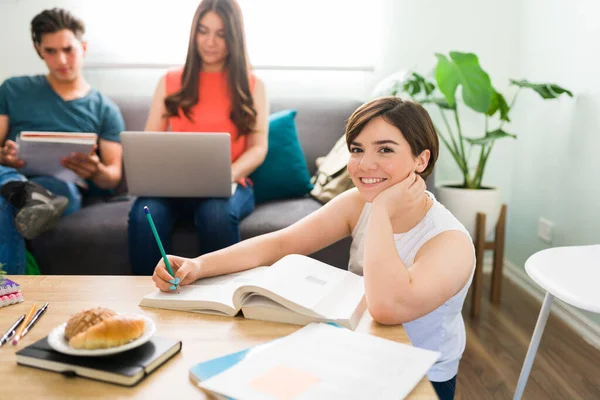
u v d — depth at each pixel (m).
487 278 2.81
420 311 0.93
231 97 2.23
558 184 2.35
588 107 2.12
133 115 2.61
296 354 0.79
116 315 0.82
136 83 2.81
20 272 2.00
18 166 2.16
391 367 0.76
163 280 1.06
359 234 1.27
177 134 1.87
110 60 2.76
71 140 2.18
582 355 1.97
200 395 0.72
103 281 1.17
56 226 2.11
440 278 0.94
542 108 2.50
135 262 1.96
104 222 2.13
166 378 0.76
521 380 1.46
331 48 2.79
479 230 2.33
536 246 2.56
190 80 2.23
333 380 0.72
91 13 2.72
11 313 1.00
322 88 2.86
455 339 1.11
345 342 0.83
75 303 1.04
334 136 2.65
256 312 0.95
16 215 1.97
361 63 2.81
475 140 2.34
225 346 0.86
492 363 1.90
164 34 2.75
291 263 1.08
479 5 2.74
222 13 2.17
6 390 0.73
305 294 0.96
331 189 2.29
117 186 2.53
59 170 2.20
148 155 1.90
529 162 2.64
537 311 2.36
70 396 0.72
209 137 1.87
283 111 2.58
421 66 2.80
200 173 1.92
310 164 2.63
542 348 2.02
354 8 2.75
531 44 2.62
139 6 2.72
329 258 2.15
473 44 2.78
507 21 2.76
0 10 2.69
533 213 2.59
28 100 2.39
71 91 2.41
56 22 2.29
